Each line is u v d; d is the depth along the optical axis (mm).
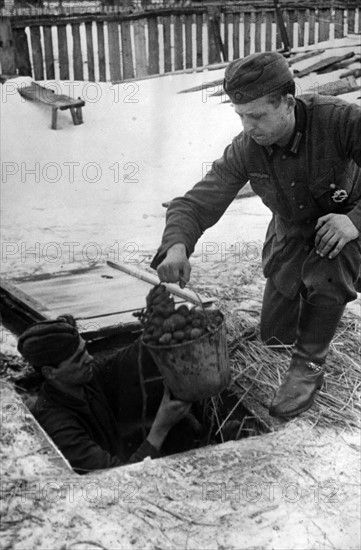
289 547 2355
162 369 2941
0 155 8461
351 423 3053
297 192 3207
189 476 2688
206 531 2410
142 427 3256
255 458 2801
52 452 2812
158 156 8633
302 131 3078
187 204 3367
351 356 3602
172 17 11609
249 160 3252
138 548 2330
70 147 8828
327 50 11742
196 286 4645
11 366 3617
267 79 2891
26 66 10594
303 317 3156
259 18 12055
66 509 2496
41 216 6793
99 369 3398
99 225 6520
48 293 4219
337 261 3031
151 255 5578
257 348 3689
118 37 11266
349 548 2359
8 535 2375
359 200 3104
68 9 10773
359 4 12469
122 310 3875
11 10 10359
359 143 3002
